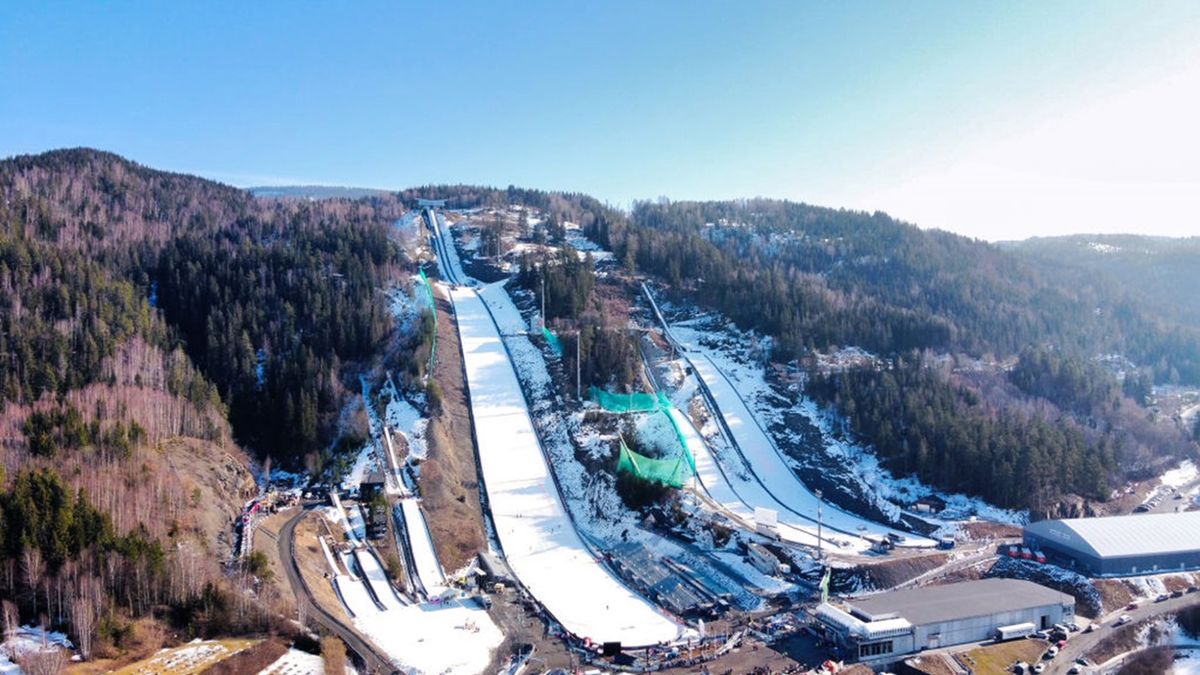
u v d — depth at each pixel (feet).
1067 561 416.46
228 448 490.08
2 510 299.99
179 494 380.17
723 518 452.35
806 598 376.68
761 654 318.86
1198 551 410.11
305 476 495.00
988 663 318.86
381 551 415.23
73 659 268.41
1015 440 504.43
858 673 304.09
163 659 276.21
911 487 511.81
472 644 324.39
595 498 487.20
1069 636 345.51
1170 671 325.01
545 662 311.68
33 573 287.48
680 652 319.88
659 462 488.44
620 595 384.27
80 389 463.42
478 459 525.34
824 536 443.32
